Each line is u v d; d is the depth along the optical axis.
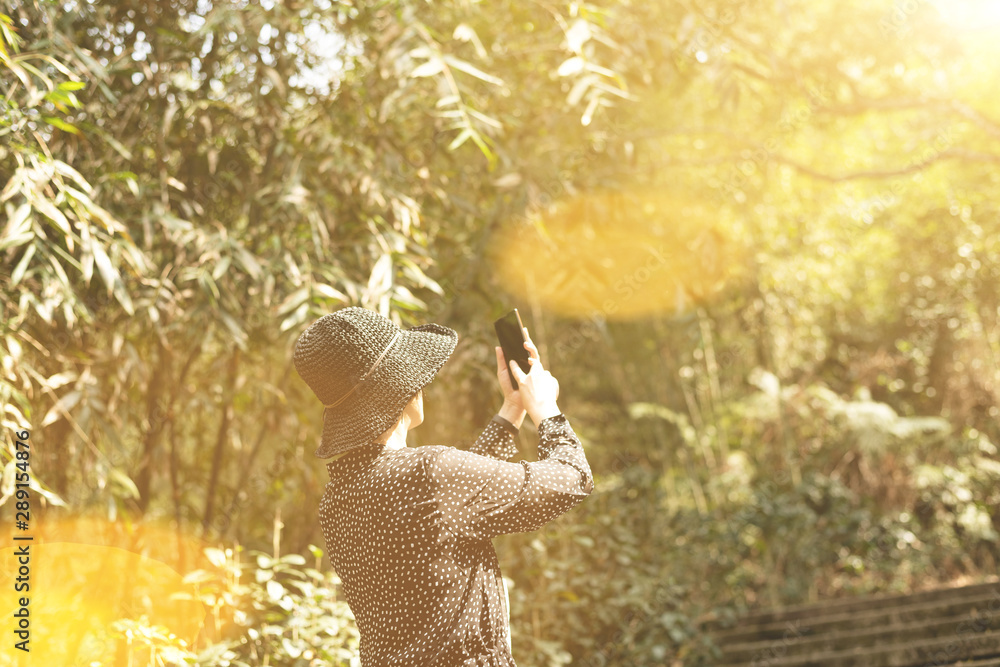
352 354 1.29
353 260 3.12
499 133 3.51
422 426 3.97
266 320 3.24
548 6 3.41
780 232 7.08
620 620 3.93
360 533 1.26
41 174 2.07
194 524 3.48
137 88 2.91
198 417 3.54
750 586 6.00
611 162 4.46
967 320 8.44
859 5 5.75
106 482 2.44
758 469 7.68
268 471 3.50
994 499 7.23
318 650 2.33
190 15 3.06
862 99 5.62
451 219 3.94
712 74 4.21
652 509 5.05
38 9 2.36
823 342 9.04
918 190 8.01
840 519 5.91
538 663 3.27
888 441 7.43
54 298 2.23
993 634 3.83
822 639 4.27
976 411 8.26
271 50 3.05
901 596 4.79
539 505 1.23
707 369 7.88
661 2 4.31
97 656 2.39
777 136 5.57
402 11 2.86
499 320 1.50
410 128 3.83
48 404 2.67
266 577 2.33
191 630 2.88
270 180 3.02
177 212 3.00
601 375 8.25
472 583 1.23
